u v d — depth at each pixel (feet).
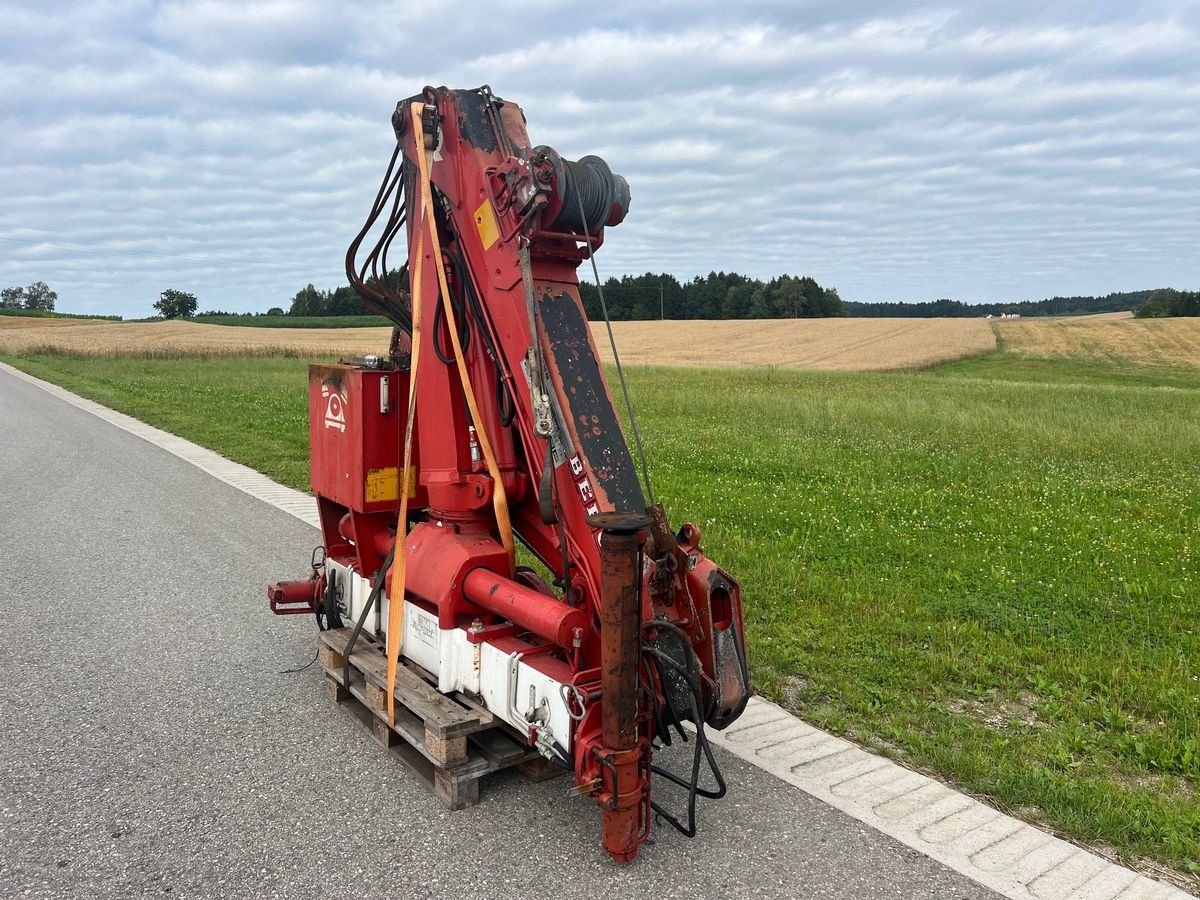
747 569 22.03
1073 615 18.78
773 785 12.31
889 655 16.67
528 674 10.84
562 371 11.30
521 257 11.18
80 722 14.12
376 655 13.76
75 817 11.30
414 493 14.02
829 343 193.47
